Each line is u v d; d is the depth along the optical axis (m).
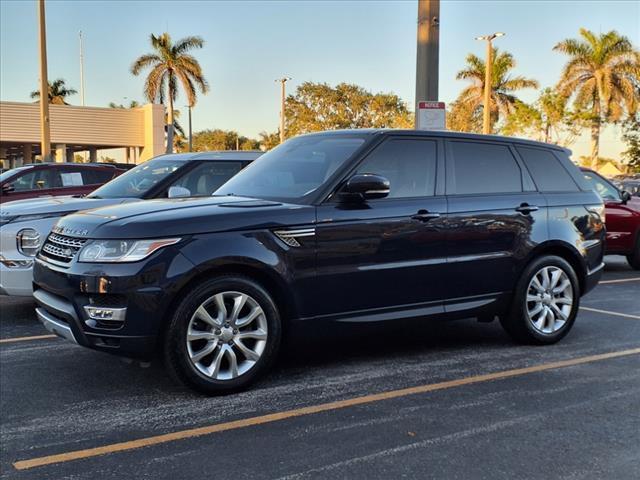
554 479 3.44
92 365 5.41
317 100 54.44
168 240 4.37
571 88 41.91
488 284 5.69
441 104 10.79
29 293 7.02
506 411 4.39
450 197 5.50
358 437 3.95
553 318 6.11
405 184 5.35
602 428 4.11
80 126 40.31
